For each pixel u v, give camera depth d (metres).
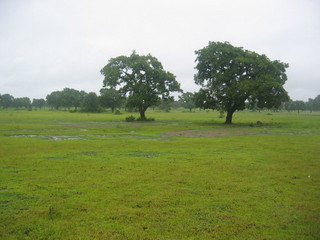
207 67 41.19
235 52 39.03
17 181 8.73
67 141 19.41
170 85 47.81
